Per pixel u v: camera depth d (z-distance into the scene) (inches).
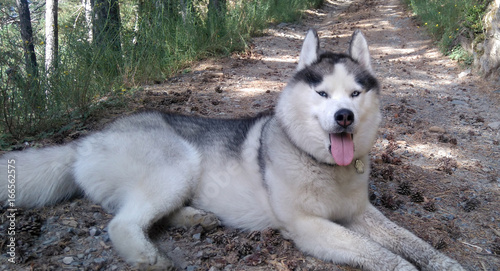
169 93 82.4
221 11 138.0
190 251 40.0
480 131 75.9
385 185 54.7
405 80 110.4
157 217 41.3
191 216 42.8
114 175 42.8
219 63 112.9
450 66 121.5
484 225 47.4
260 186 42.5
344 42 160.9
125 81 84.8
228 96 83.9
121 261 37.6
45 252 37.4
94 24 89.8
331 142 38.9
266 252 40.6
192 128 46.9
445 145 68.7
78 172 44.2
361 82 40.2
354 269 38.9
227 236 42.3
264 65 116.0
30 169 43.4
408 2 229.0
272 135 42.6
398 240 40.9
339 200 41.1
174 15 115.5
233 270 38.1
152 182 41.8
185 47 111.0
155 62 93.7
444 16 146.9
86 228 41.3
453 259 38.9
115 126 45.9
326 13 244.2
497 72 102.3
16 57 61.8
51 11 119.8
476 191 54.7
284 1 199.5
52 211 43.3
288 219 41.0
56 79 66.2
